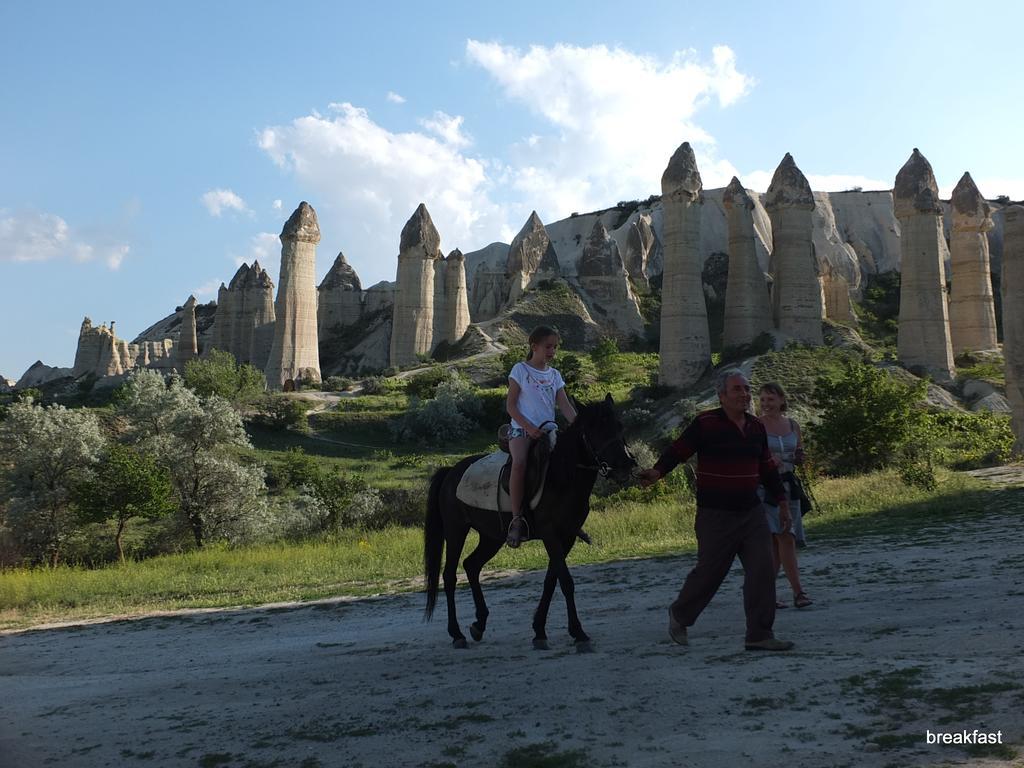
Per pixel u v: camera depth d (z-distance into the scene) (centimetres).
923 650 570
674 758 413
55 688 777
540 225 11712
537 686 565
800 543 895
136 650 1015
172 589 1603
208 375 7344
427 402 6819
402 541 2053
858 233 12962
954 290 7438
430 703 555
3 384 14588
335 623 1105
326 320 12962
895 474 2352
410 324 9456
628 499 2723
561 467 709
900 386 3150
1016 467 2745
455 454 6228
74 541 3531
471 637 874
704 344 6612
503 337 9881
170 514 3412
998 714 420
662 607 953
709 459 645
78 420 3647
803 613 816
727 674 543
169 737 543
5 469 3559
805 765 389
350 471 5406
